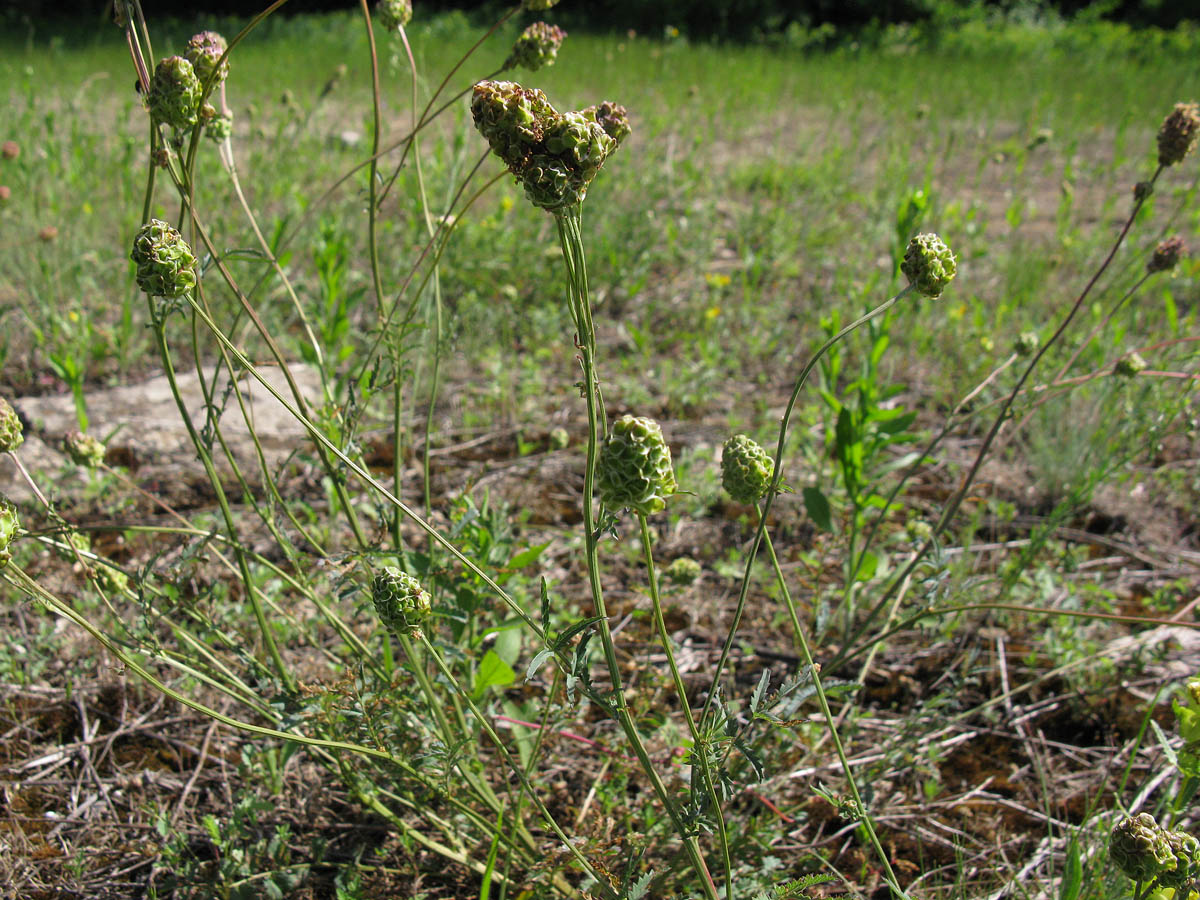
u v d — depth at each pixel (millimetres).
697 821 1463
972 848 2244
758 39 19203
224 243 4715
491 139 1269
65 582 2965
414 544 3154
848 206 7066
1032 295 5055
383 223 5668
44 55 13305
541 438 4027
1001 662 2805
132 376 4301
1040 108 10656
